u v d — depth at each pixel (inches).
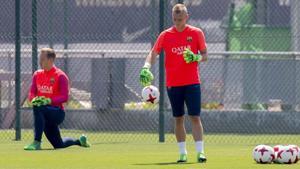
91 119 2288.4
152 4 2251.5
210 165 1334.9
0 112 2317.9
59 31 2433.6
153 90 1386.6
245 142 1988.2
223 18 2640.3
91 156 1536.7
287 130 2224.4
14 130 2251.5
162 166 1318.9
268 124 2230.6
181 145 1408.7
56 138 1718.8
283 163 1353.3
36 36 2041.1
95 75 2321.6
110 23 2573.8
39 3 2422.5
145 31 2578.7
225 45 2591.0
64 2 2413.9
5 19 2466.8
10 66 2325.3
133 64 2304.4
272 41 2504.9
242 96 2304.4
